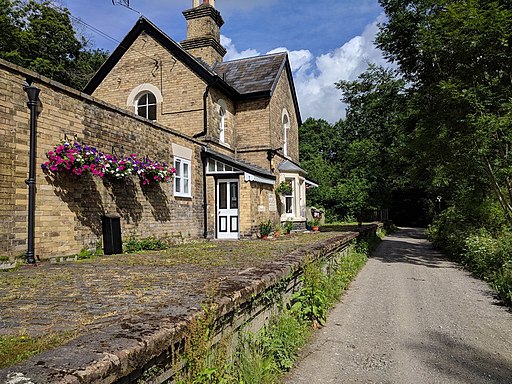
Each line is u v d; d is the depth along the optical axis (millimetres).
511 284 7289
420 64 12695
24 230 6500
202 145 13180
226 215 13992
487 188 13867
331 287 6922
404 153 15125
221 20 19594
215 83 14781
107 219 8180
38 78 6812
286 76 20141
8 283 4578
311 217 28250
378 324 5711
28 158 6641
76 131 7703
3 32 22906
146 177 9633
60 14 26844
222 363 2756
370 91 18344
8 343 2332
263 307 4121
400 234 29094
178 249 9109
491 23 9758
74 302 3504
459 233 13852
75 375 1529
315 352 4531
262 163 16875
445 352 4594
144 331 2152
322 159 46250
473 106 10484
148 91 15633
